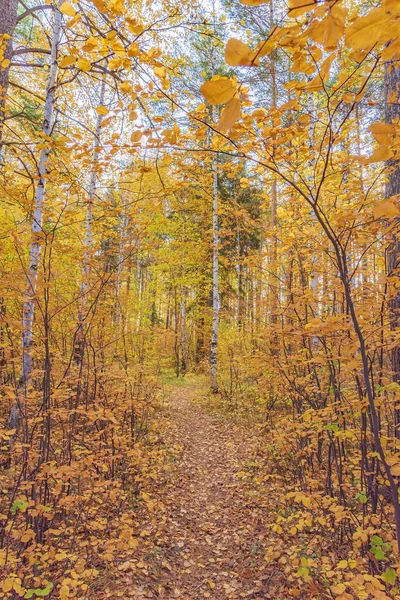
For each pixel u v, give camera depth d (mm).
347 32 812
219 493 5082
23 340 3707
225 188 13508
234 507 4633
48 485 3434
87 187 5711
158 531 4039
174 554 3758
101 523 3479
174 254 12258
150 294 13250
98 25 4691
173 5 4453
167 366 16625
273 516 4223
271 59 5652
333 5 842
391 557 2676
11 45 4648
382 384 3021
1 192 3455
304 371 4676
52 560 2678
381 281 2287
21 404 3691
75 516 3611
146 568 3461
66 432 3771
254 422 7938
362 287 3023
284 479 4684
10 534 2625
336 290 3221
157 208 3857
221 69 8961
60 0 4613
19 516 3033
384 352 3195
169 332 6578
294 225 3592
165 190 3451
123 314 6328
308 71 1305
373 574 2559
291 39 1066
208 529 4223
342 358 2557
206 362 14852
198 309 16703
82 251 3760
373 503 2902
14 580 2199
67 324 4363
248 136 2205
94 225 4453
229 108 873
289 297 4418
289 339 4289
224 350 11391
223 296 17578
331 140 1793
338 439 3344
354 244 3045
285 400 5848
